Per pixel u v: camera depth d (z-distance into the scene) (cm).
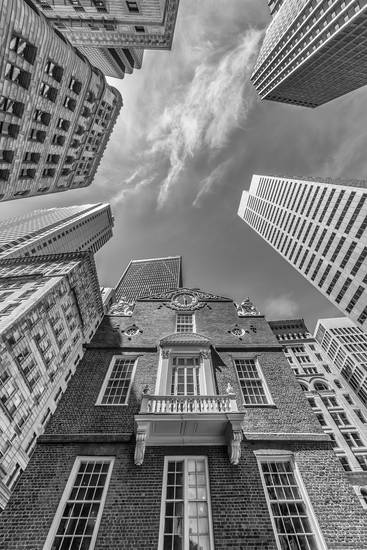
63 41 3844
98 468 965
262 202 14938
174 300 1953
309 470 940
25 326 4150
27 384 4066
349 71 9688
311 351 7594
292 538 788
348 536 771
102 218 16188
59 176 5266
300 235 11000
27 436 3966
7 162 3681
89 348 1499
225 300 1945
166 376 1277
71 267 5881
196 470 952
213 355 1438
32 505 845
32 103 3634
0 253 8481
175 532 798
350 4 6619
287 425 1098
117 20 6222
